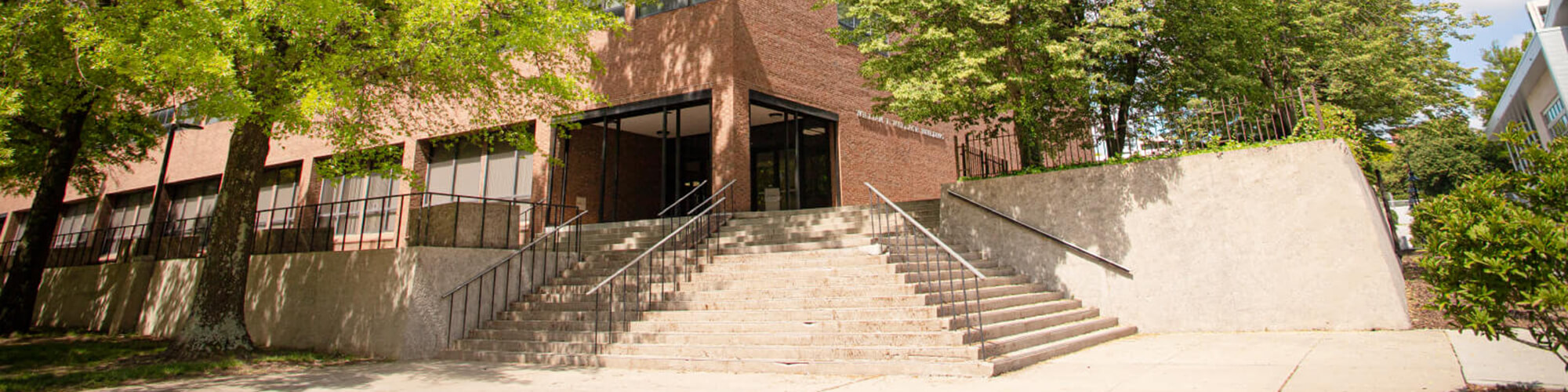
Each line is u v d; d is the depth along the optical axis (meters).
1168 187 10.16
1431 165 39.22
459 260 9.85
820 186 17.16
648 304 9.16
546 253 11.16
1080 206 10.74
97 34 7.66
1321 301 8.95
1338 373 5.88
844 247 10.62
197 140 23.70
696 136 19.25
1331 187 9.12
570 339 8.76
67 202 28.12
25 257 13.86
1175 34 12.38
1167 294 9.89
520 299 10.51
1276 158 9.54
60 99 10.85
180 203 24.20
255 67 8.71
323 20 8.19
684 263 10.45
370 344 9.49
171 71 7.27
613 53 16.45
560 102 12.07
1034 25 10.86
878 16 12.02
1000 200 11.42
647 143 19.14
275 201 21.69
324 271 10.59
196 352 8.81
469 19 9.34
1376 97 18.52
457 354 9.12
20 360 9.37
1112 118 13.16
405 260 9.43
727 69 14.67
